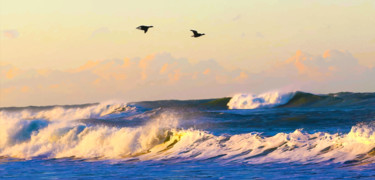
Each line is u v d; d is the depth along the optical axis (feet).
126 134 253.03
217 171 166.81
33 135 298.56
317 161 165.27
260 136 212.43
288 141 194.08
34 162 233.14
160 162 201.87
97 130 272.72
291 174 149.89
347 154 165.07
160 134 247.91
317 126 315.99
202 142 226.79
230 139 219.61
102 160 224.53
